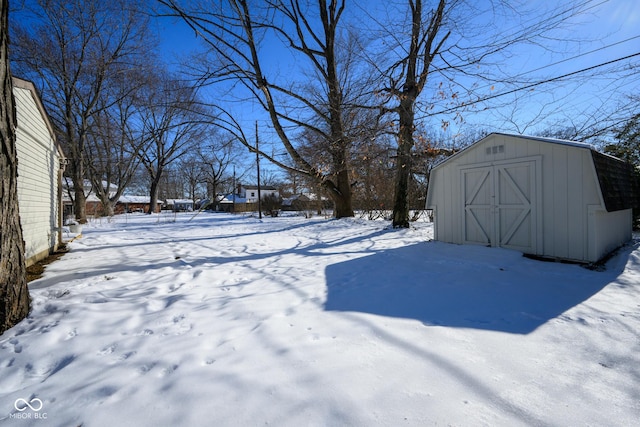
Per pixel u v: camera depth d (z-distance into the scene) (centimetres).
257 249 803
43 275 506
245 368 219
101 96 2245
